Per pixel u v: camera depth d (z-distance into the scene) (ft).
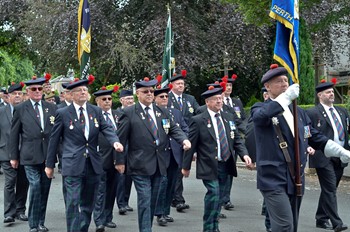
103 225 28.86
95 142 25.72
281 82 19.29
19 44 104.27
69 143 25.25
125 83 84.02
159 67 72.23
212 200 26.32
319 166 27.66
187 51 74.54
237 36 75.46
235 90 86.63
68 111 25.49
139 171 25.26
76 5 78.02
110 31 76.02
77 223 24.75
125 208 33.83
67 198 24.84
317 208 32.09
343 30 74.64
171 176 31.09
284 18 20.25
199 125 27.07
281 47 20.58
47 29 78.38
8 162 31.30
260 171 19.03
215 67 80.23
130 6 79.10
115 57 74.64
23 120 29.04
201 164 26.71
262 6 49.42
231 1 53.42
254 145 29.07
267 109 18.33
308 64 73.82
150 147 25.66
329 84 29.17
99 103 32.30
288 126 19.10
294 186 18.84
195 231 28.66
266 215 28.04
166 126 26.50
